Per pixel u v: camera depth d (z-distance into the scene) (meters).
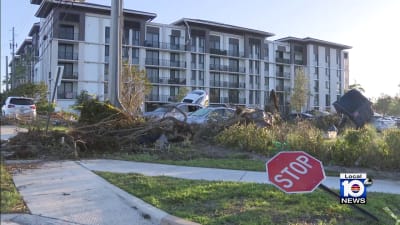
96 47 66.31
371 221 6.31
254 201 7.44
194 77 76.81
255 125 16.22
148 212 6.90
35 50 77.06
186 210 6.95
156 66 72.69
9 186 8.77
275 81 89.19
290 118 28.00
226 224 6.20
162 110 23.41
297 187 6.07
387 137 11.48
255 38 85.25
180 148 14.99
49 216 6.88
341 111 16.00
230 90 81.94
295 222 6.27
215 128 16.95
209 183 8.99
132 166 11.68
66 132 14.02
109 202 7.70
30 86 47.66
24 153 12.88
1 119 17.58
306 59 94.56
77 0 25.41
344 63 104.94
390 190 8.73
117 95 17.61
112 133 14.96
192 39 76.88
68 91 64.56
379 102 79.56
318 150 12.22
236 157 13.45
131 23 70.38
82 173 10.42
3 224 6.53
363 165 11.42
